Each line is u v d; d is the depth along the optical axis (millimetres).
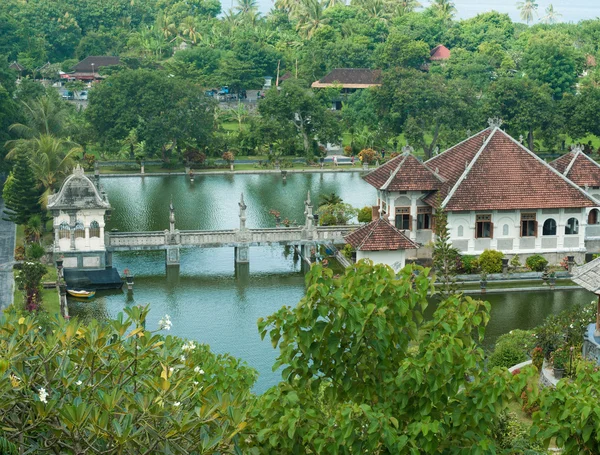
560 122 156000
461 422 29062
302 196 130375
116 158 157875
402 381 29062
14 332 29141
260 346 69375
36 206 99312
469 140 95625
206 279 88812
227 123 192875
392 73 164250
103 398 26828
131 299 81875
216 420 27703
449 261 75938
